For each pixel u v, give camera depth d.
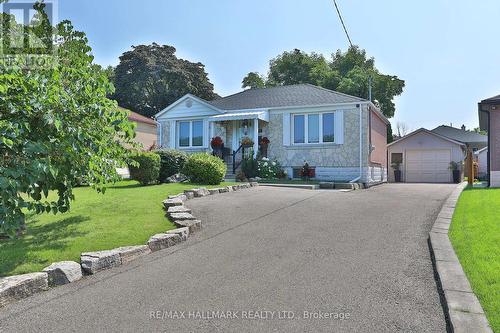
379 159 18.58
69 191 4.86
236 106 17.53
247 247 5.03
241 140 17.14
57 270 3.78
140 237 5.27
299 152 16.14
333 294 3.42
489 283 3.38
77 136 4.74
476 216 6.62
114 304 3.27
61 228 5.74
